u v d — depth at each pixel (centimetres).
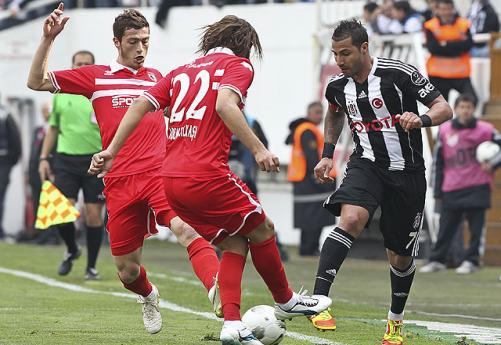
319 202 4028
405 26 4062
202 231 1540
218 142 1505
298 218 4066
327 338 1789
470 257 3538
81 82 1845
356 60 1697
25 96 5050
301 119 4034
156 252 4350
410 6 4097
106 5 4953
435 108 1662
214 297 1573
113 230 1805
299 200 4050
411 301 2631
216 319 2089
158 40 4859
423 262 3891
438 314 2327
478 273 3509
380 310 2347
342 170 4019
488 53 4284
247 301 2425
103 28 4875
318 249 4125
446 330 1961
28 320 2034
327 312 1711
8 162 4831
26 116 5081
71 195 2936
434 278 3312
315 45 4241
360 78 1717
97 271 3188
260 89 4669
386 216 1722
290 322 2020
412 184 1705
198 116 1506
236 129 1443
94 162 1541
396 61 1714
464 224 3953
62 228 2995
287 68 4594
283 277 1558
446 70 3878
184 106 1520
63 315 2131
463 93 3888
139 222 1809
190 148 1511
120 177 1800
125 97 1855
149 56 4888
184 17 4781
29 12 4991
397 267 1727
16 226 5147
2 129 4784
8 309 2238
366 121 1716
